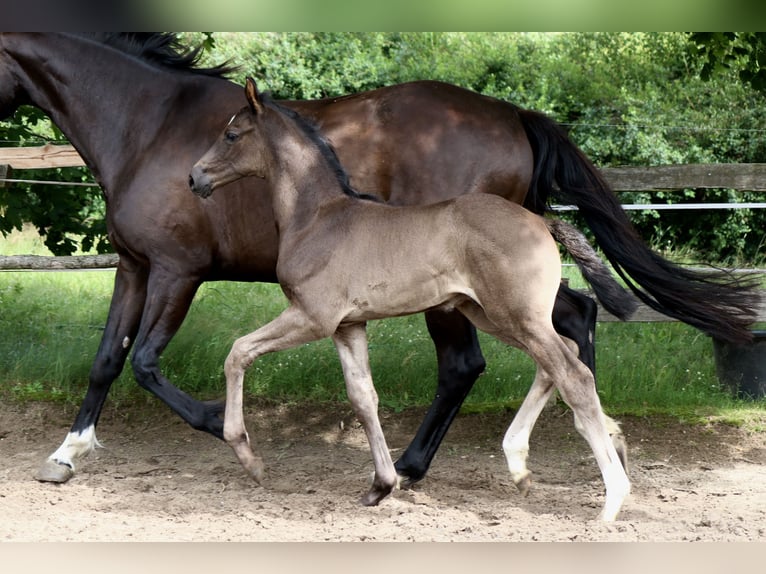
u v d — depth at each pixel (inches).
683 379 305.9
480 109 219.1
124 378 281.7
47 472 221.8
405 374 289.6
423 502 206.2
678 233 501.7
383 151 215.6
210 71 235.3
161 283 221.8
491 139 215.9
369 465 242.7
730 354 293.6
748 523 182.7
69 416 273.0
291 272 195.9
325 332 194.2
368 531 177.9
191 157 222.4
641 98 524.4
